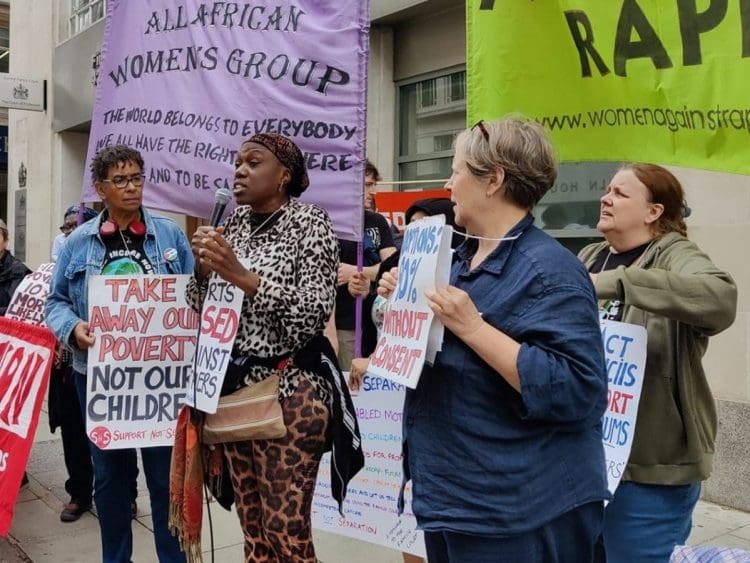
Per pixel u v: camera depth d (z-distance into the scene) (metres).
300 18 3.48
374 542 3.09
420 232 1.85
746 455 4.22
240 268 2.24
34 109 11.91
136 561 3.69
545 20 2.86
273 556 2.49
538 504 1.64
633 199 2.42
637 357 2.25
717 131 2.62
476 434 1.66
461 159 1.79
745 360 4.23
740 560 1.65
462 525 1.65
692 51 2.64
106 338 3.06
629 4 2.73
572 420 1.62
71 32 11.62
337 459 2.41
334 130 3.43
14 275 4.89
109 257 3.24
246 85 3.53
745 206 4.19
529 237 1.73
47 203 12.11
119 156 3.15
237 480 2.48
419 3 6.09
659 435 2.28
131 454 3.41
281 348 2.36
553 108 2.88
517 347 1.58
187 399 2.50
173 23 3.71
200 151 3.60
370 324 3.81
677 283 2.10
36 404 3.39
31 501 4.60
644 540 2.31
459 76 6.17
